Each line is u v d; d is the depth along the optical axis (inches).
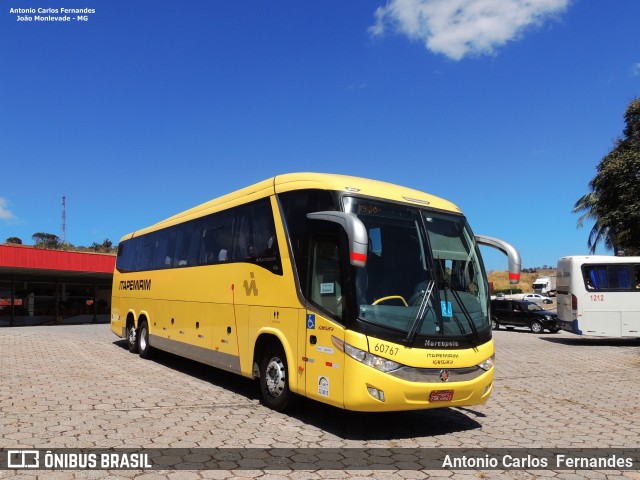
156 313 501.0
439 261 274.5
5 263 1074.7
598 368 539.2
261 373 317.4
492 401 362.9
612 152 997.8
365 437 258.7
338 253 260.5
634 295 761.0
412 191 307.3
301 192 294.7
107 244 3061.0
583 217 1428.4
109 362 493.7
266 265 316.2
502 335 991.0
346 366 244.8
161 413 291.6
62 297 1321.4
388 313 249.6
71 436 243.8
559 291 822.5
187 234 446.6
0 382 375.9
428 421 297.4
